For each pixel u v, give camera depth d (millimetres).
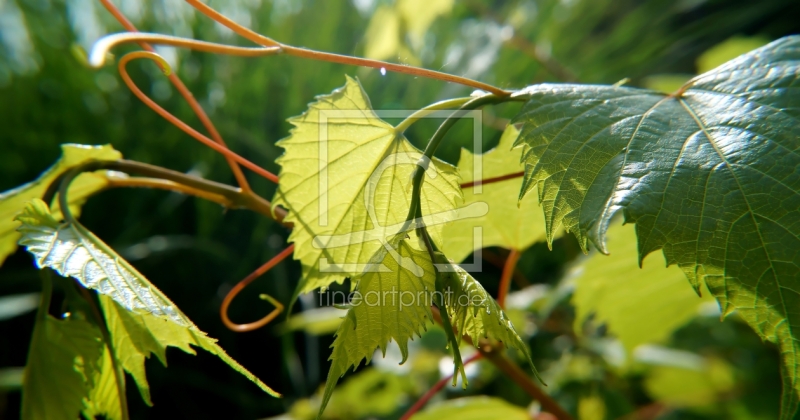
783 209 392
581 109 421
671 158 405
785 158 398
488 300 400
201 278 1098
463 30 1445
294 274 1099
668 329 658
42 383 441
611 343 786
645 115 417
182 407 1003
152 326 436
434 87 1278
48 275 445
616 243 562
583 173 409
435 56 1342
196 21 1333
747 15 1619
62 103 1241
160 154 1188
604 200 402
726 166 400
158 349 436
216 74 1294
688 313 647
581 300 616
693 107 420
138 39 428
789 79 415
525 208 503
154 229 1131
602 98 424
